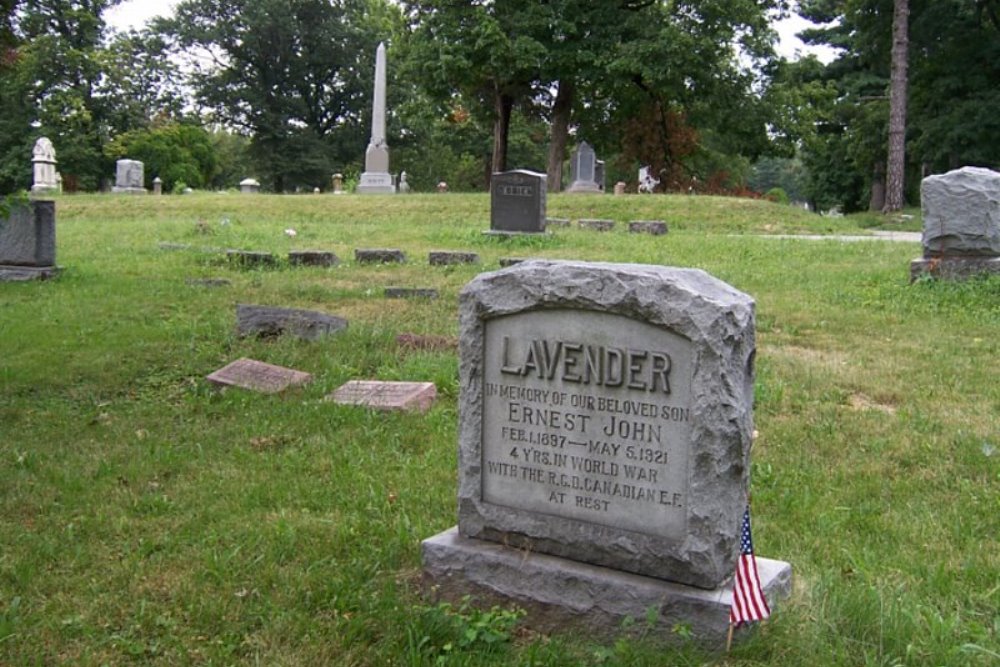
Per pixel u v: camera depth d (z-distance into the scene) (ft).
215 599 15.43
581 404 14.92
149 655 14.06
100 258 56.39
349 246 64.95
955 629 14.01
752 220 89.35
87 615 15.06
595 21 125.39
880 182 167.63
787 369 30.58
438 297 43.16
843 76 179.01
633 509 14.60
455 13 126.11
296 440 24.22
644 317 14.20
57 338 34.55
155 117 228.63
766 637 13.65
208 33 225.97
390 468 22.06
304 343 33.81
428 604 15.28
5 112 196.34
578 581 14.46
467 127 212.23
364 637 14.26
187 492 20.54
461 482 15.90
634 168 169.99
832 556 17.10
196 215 93.76
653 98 138.10
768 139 136.87
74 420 26.13
